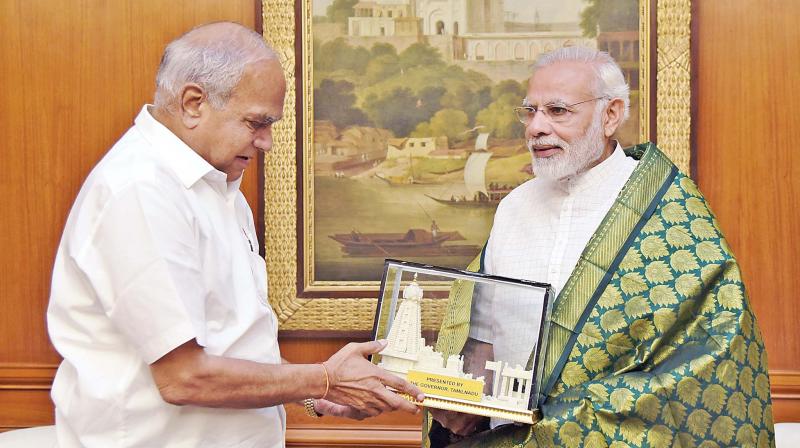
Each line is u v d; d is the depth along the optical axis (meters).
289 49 2.91
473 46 2.89
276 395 1.75
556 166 2.06
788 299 2.93
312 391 1.79
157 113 1.79
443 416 2.07
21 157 3.03
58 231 3.04
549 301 1.88
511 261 2.22
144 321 1.62
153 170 1.69
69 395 1.75
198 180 1.78
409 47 2.90
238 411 1.81
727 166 2.91
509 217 2.30
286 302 2.97
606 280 1.99
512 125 2.90
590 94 2.06
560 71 2.08
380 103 2.92
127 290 1.62
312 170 2.94
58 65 3.00
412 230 2.94
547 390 1.95
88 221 1.69
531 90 2.12
